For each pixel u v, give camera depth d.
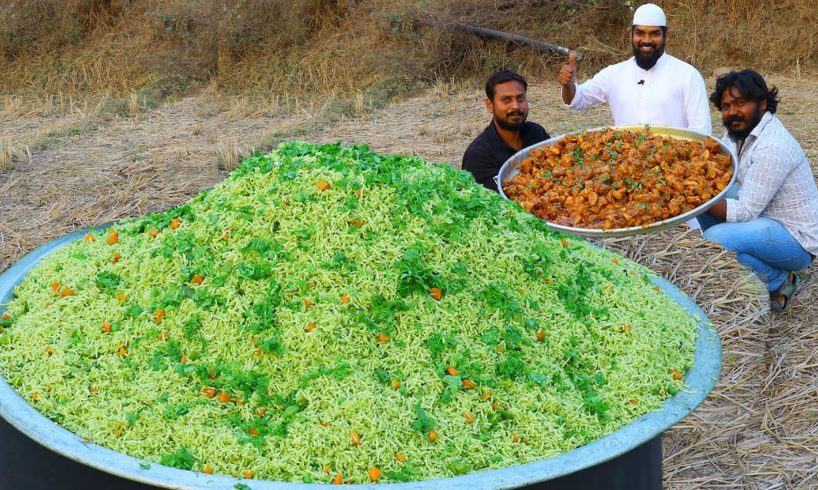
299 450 2.40
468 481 2.25
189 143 8.68
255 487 2.23
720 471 3.79
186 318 2.80
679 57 10.77
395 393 2.55
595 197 4.04
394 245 2.88
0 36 11.66
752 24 10.86
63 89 11.02
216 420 2.54
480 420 2.55
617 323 3.00
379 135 8.70
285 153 3.35
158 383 2.66
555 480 2.32
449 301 2.80
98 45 11.61
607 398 2.68
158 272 2.98
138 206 6.87
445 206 3.05
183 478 2.27
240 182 3.20
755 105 4.78
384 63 10.70
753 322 4.55
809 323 4.81
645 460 2.63
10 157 8.02
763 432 4.02
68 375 2.72
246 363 2.67
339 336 2.66
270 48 11.13
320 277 2.79
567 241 3.52
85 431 2.50
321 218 2.94
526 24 11.02
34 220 6.66
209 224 3.05
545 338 2.85
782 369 4.42
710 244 5.18
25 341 2.89
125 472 2.30
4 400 2.60
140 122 9.67
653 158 4.32
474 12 10.85
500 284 2.92
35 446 2.55
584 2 11.01
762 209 4.83
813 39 10.54
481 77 10.65
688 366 2.94
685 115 5.63
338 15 11.48
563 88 5.71
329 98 10.12
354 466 2.37
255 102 10.26
